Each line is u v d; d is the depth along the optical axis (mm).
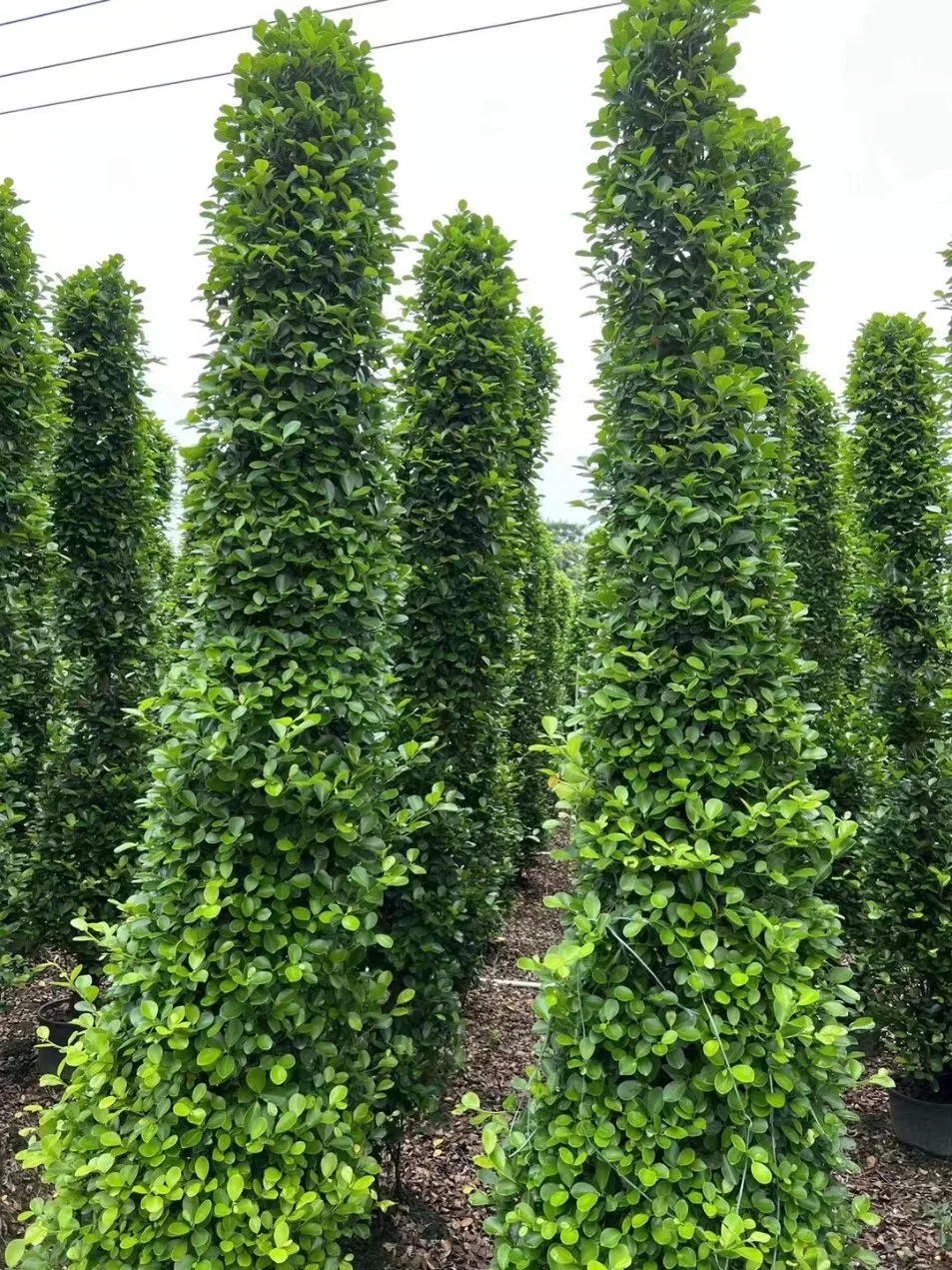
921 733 5121
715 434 2777
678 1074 2344
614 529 2902
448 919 4105
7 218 4727
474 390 4863
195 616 3043
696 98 2893
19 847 5684
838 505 6492
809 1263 2176
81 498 5824
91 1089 2490
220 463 2959
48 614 5805
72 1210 2404
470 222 5188
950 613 5234
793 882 2516
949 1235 3863
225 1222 2348
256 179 2988
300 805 2643
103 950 5293
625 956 2467
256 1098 2531
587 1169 2375
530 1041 5941
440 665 4625
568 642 14789
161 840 2711
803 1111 2279
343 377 3014
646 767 2535
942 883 4586
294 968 2514
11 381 4574
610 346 3012
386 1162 4168
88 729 5777
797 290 4902
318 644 2893
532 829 9508
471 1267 3605
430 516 4703
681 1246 2205
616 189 2932
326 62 3184
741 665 2584
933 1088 4801
